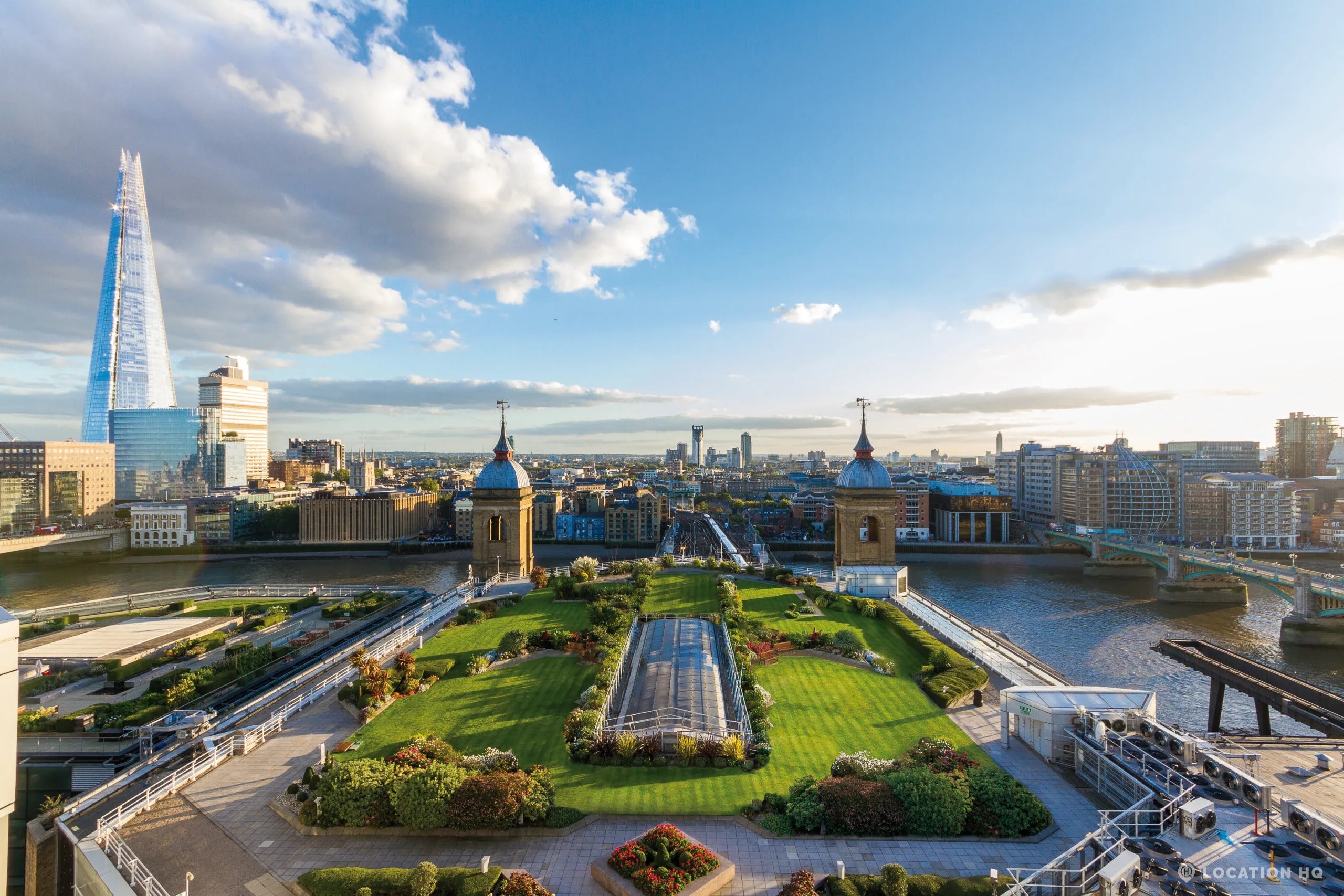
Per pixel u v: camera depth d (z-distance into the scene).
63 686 98.06
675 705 59.78
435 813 41.22
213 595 168.62
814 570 144.38
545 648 81.44
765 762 50.81
